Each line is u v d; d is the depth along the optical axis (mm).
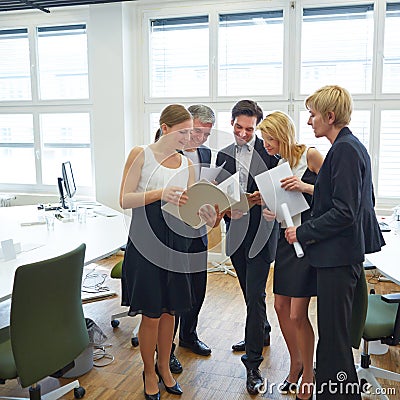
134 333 3201
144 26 5406
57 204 4648
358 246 1975
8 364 2002
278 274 2314
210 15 5148
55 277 2012
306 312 2311
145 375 2461
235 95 5199
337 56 4863
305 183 2268
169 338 2510
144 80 5516
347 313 2029
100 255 2697
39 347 2000
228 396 2529
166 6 5297
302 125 5035
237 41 5137
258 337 2570
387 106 4766
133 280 2258
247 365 2611
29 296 1926
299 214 2254
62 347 2104
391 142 4809
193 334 3047
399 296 2219
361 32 4770
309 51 4934
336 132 2018
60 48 5742
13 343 1916
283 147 2307
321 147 5004
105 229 3441
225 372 2793
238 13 5094
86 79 5688
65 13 5590
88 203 4770
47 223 3562
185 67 5367
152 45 5453
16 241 3041
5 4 5168
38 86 5855
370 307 2498
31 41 5781
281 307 2393
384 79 4766
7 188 6152
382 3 4633
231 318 3641
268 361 2914
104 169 5512
